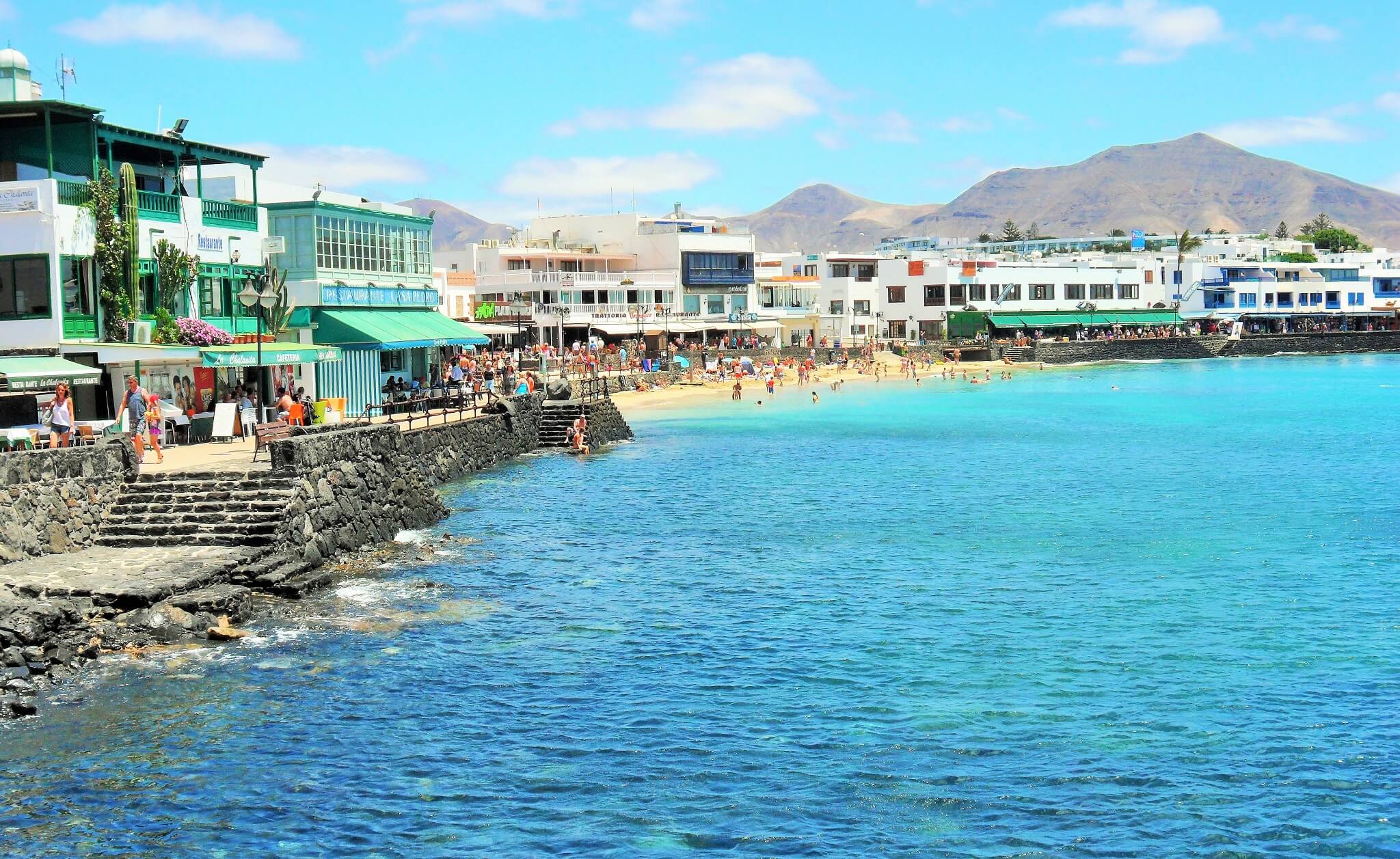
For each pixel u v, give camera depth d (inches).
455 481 2206.0
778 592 1337.4
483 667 1053.2
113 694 954.1
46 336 1781.5
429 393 2573.8
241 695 963.3
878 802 794.8
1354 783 816.9
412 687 997.2
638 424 3538.4
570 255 5324.8
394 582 1346.0
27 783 806.5
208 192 2647.6
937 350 6200.8
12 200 1782.7
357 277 2679.6
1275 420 3592.5
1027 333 6732.3
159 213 1991.9
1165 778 826.8
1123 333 7052.2
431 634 1143.6
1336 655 1085.8
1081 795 802.8
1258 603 1278.3
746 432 3282.5
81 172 1932.8
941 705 964.0
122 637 1049.5
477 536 1657.2
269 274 2295.8
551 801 795.4
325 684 996.6
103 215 1850.4
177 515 1333.7
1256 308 7564.0
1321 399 4365.2
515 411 2701.8
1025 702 971.3
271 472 1409.9
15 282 1788.9
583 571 1433.3
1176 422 3528.5
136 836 743.1
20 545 1192.2
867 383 5231.3
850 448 2866.6
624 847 735.1
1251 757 860.0
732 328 5575.8
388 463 1701.5
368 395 2593.5
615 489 2140.7
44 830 746.2
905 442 3014.3
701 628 1185.4
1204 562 1487.5
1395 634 1149.7
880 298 6752.0
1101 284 7135.8
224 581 1205.7
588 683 1017.5
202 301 2113.7
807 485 2203.5
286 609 1200.8
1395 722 921.5
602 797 800.3
